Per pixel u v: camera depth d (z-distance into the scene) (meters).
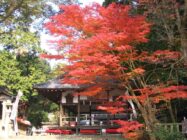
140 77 13.46
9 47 30.17
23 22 22.89
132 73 11.88
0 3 19.23
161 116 17.17
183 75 14.61
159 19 13.92
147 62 13.98
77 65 11.33
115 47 10.95
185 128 13.52
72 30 11.30
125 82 12.42
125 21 11.02
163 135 12.73
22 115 33.78
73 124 22.86
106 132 21.39
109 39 10.56
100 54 10.66
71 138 18.28
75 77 12.30
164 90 11.77
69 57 11.34
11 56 29.97
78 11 11.17
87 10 11.26
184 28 12.60
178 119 17.77
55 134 21.39
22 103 33.06
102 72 11.30
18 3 19.22
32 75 30.75
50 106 38.78
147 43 14.77
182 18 13.27
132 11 14.78
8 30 28.08
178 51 13.55
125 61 12.09
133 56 12.25
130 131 13.48
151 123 12.84
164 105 15.78
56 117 40.06
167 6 13.47
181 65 14.05
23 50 30.33
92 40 10.58
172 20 13.85
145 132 13.35
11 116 20.75
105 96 18.80
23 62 31.45
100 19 11.19
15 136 19.31
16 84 29.75
